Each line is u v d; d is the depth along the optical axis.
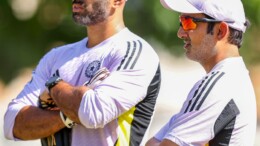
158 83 12.11
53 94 11.82
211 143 10.78
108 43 12.16
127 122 11.87
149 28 27.97
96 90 11.61
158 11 27.55
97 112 11.49
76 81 12.10
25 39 30.25
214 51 11.20
